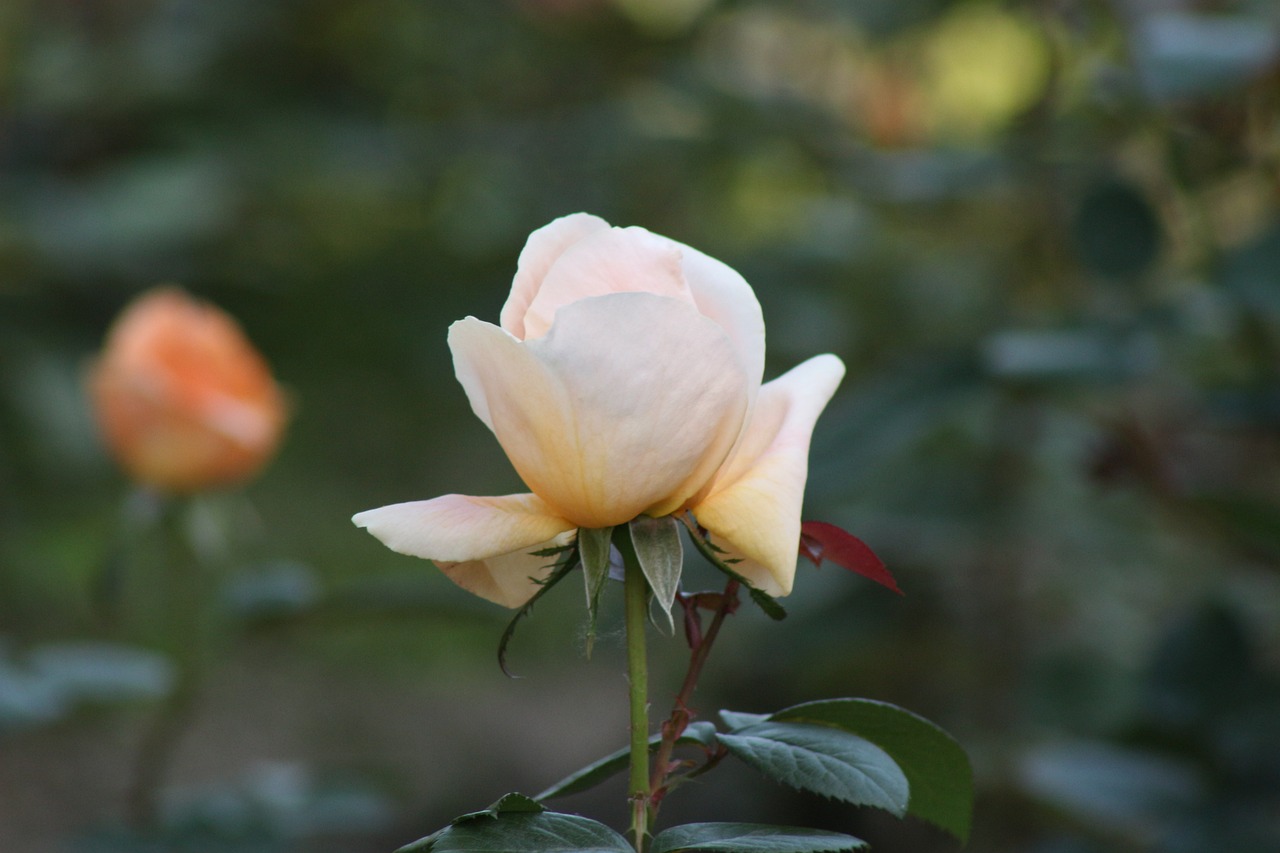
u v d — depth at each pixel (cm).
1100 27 193
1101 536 231
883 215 258
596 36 346
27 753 287
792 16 295
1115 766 177
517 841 90
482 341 90
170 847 171
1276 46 150
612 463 90
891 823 267
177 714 188
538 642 348
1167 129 174
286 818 176
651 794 91
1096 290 194
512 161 333
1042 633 256
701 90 278
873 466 167
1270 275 151
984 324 236
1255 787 166
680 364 90
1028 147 204
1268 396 169
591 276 91
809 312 268
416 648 346
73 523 345
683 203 329
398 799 188
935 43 279
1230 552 192
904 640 244
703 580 184
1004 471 222
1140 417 178
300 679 331
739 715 93
